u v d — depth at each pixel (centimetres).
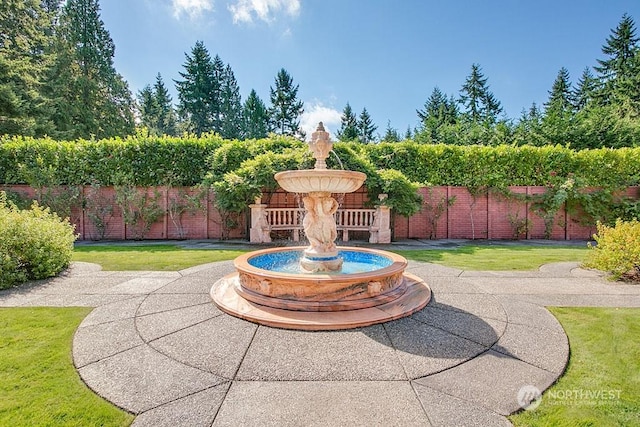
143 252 848
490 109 3794
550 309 407
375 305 377
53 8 2411
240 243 1058
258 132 3962
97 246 978
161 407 215
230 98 4025
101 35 2631
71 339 314
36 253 544
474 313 382
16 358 277
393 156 1315
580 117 2016
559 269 652
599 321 368
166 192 1192
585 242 1162
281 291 376
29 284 509
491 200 1288
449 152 1298
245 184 1041
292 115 4284
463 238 1281
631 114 2195
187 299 424
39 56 1909
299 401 220
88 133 2239
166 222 1191
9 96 1473
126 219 1142
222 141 1247
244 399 222
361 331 324
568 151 1279
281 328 330
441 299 431
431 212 1280
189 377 249
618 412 213
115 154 1168
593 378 253
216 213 1198
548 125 2002
